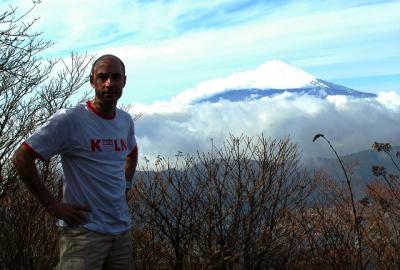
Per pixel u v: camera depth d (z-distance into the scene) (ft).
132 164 11.05
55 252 13.75
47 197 8.89
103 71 9.38
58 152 9.18
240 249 14.88
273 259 15.01
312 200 15.12
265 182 15.07
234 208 15.08
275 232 14.94
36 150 8.76
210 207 15.15
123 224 9.66
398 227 14.16
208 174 15.33
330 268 13.97
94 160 9.29
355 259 13.66
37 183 8.82
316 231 14.51
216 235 15.11
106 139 9.48
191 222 15.21
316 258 14.34
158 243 15.48
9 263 13.05
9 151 15.64
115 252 9.60
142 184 15.42
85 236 9.07
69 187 9.30
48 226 13.92
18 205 13.58
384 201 14.03
